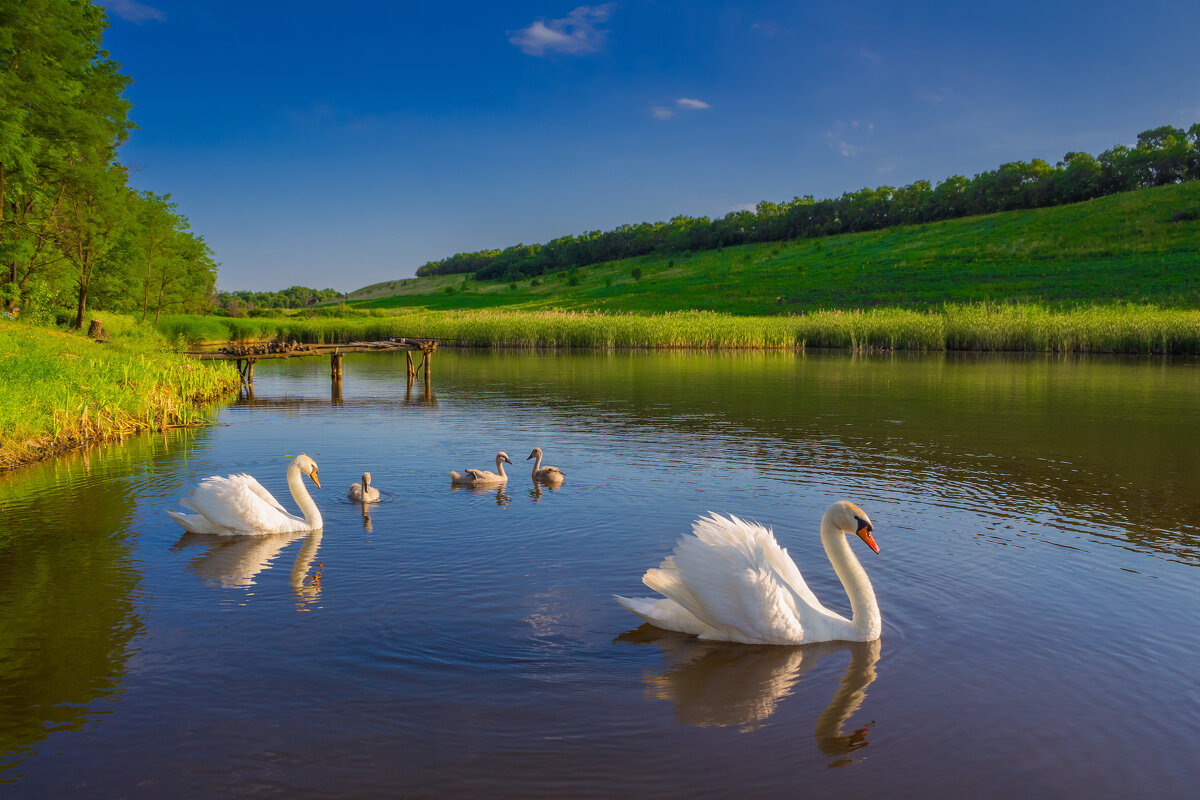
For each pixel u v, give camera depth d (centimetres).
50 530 1027
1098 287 8481
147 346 3244
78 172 3584
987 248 11500
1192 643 690
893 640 695
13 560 902
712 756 513
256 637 691
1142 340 4938
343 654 658
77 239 3891
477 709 570
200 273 6234
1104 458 1559
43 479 1329
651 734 539
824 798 471
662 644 685
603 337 6025
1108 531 1043
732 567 675
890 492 1262
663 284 13525
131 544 966
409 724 549
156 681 609
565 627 718
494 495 1227
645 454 1589
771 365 4228
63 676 618
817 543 980
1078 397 2631
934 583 841
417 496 1221
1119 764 509
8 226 3469
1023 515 1123
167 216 5338
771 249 15275
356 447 1661
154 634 697
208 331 5734
